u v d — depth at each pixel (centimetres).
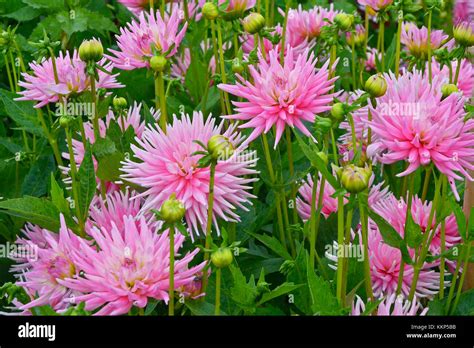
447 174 133
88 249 131
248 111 145
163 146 142
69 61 156
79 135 164
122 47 157
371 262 146
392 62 175
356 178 126
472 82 167
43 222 144
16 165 169
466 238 137
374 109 136
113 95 187
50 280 138
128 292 129
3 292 138
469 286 149
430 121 133
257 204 159
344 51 178
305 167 158
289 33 176
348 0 235
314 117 143
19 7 212
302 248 140
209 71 181
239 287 132
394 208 149
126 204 146
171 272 127
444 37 170
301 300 140
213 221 143
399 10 158
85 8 204
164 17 157
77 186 147
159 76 148
